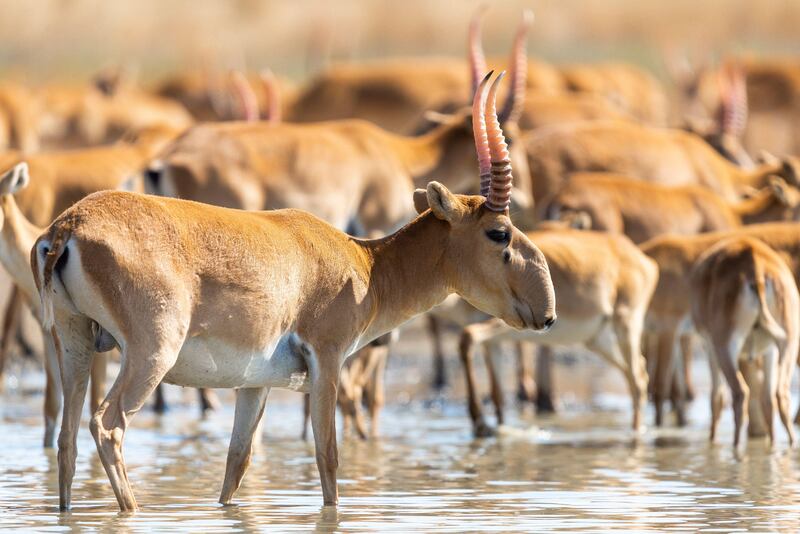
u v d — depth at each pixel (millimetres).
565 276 27422
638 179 36969
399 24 92250
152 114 59656
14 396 31047
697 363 38500
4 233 23234
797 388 33250
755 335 25484
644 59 93188
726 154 46625
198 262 16531
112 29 89375
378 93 58656
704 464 22859
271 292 17000
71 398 17000
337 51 89188
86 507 17922
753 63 70000
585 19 94812
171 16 90812
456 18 92750
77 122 57781
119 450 16391
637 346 28047
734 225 34438
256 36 90750
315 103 59156
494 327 27344
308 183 29141
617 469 22250
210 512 17719
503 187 18141
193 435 25859
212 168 28391
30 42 87188
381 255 18422
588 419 29641
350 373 26797
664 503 18688
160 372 16188
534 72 58031
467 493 19625
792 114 68062
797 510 18109
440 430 27531
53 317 16203
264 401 18469
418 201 19250
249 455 18484
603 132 37531
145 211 16422
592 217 33188
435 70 59312
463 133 32531
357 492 19672
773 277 25047
